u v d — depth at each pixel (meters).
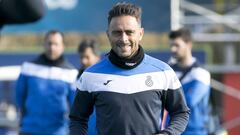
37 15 3.88
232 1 17.52
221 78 18.61
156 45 16.81
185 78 10.56
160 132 5.93
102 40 17.06
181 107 6.13
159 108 5.97
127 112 5.82
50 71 12.09
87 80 6.02
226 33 17.77
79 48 11.32
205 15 17.38
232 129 18.25
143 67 5.98
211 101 11.47
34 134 12.11
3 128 17.22
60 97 12.13
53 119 12.13
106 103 5.88
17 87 12.32
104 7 17.05
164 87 5.99
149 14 16.80
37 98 12.09
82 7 17.12
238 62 18.27
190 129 10.52
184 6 17.31
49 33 12.09
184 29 10.69
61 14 17.16
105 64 6.02
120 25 5.71
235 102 18.69
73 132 6.19
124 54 5.80
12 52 17.30
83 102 6.14
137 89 5.88
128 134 5.81
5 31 17.25
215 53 18.16
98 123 5.97
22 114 12.34
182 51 10.60
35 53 17.27
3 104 17.81
